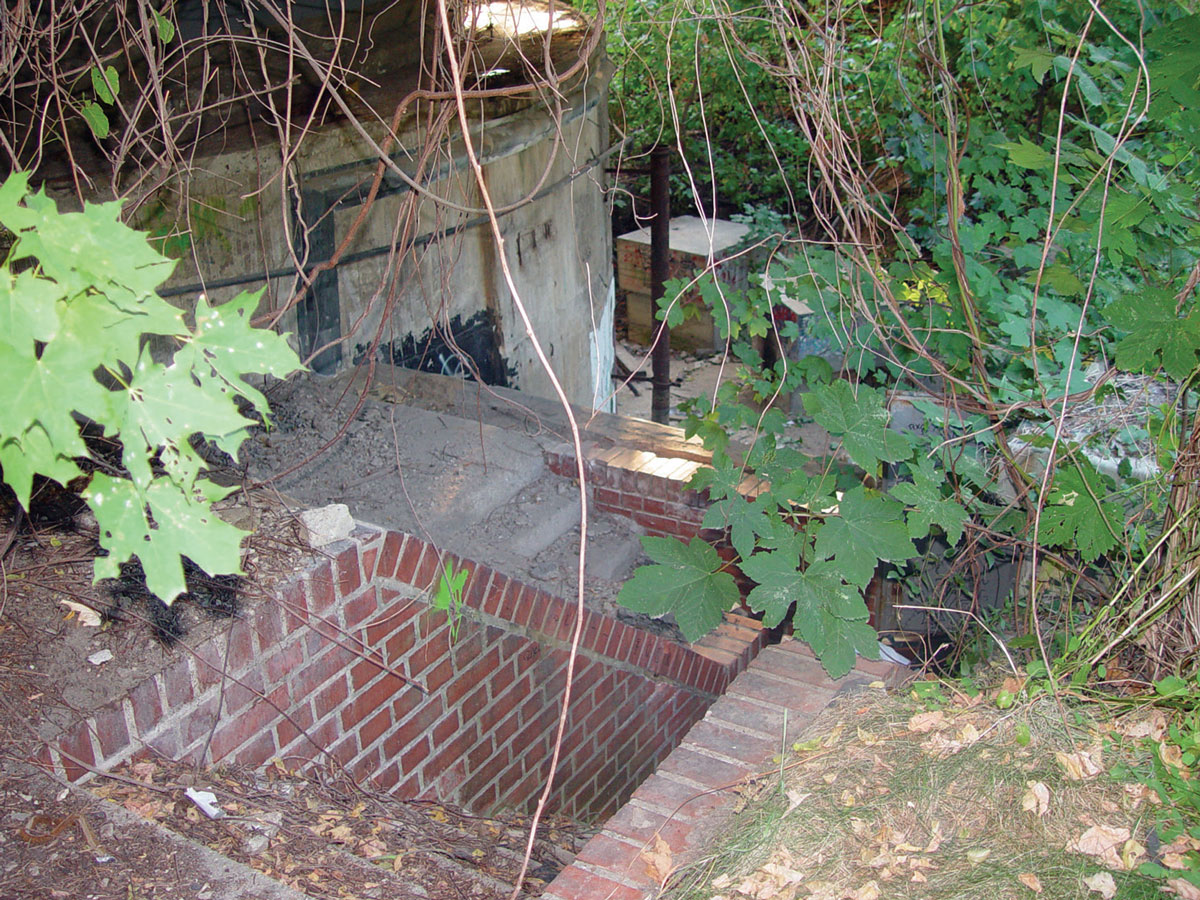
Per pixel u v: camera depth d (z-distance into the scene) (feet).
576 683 15.46
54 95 12.87
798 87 13.37
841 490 16.10
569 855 13.42
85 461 12.92
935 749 9.72
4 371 4.45
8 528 11.90
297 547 11.55
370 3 23.77
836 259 14.20
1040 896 8.02
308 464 19.92
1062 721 9.93
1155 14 13.74
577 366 34.14
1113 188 11.55
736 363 50.03
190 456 4.80
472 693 13.51
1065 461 12.49
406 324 26.55
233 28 21.15
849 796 9.19
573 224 29.17
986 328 14.42
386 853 10.16
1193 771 9.34
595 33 12.12
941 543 17.63
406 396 23.50
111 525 4.72
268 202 22.11
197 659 10.09
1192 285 10.75
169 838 8.62
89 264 4.55
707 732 10.55
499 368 30.01
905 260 15.61
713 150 49.80
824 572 10.62
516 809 14.78
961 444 13.98
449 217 26.43
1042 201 15.21
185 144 20.48
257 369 4.87
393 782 12.51
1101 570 13.08
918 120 18.17
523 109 26.37
